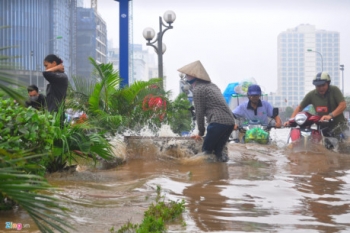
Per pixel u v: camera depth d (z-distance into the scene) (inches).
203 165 399.5
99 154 343.3
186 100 762.8
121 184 306.2
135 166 396.2
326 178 334.0
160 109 551.5
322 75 558.3
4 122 262.4
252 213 230.2
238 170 372.2
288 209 240.2
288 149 506.6
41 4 5315.0
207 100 430.6
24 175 139.2
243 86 968.3
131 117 539.2
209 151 428.5
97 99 499.2
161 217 209.9
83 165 387.9
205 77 436.1
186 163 412.2
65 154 332.2
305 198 267.4
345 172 363.6
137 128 538.9
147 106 544.1
